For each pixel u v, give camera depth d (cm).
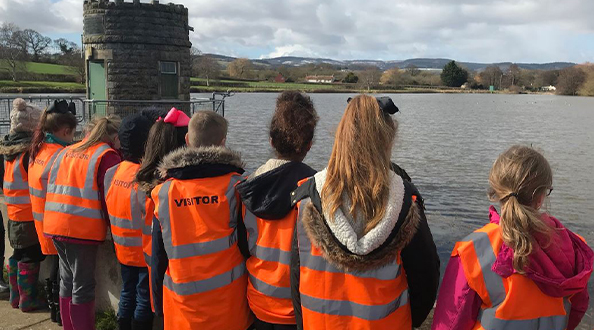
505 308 199
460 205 1529
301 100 252
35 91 6250
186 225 253
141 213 307
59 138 385
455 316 208
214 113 283
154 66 1908
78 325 346
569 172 2223
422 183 1906
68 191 337
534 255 194
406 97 13600
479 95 16412
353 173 202
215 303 252
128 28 1850
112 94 1862
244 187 239
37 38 9588
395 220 197
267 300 245
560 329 202
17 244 410
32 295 421
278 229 238
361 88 16912
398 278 211
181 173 256
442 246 1062
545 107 8856
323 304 211
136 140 319
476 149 2978
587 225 1341
